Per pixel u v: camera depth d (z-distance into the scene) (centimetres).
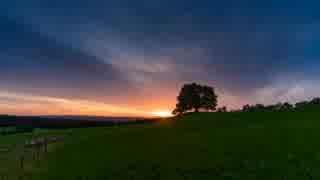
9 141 7788
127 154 4672
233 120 7125
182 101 14088
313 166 3262
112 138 6556
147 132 6825
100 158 4600
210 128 6397
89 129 9562
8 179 3881
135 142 5741
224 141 4897
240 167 3431
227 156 3950
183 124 7344
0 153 5950
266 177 3053
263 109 8538
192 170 3481
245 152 4069
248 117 7294
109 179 3459
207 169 3466
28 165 4625
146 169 3694
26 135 9094
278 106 8925
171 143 5200
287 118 6581
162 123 8294
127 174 3559
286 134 4925
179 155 4253
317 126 5347
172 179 3234
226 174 3241
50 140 7288
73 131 9212
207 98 13988
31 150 6103
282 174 3094
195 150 4475
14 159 5197
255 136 5022
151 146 5119
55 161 4741
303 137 4597
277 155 3781
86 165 4197
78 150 5534
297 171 3145
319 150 3828
